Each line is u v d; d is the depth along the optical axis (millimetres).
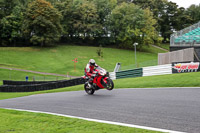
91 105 7105
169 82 12117
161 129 4070
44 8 64438
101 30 71938
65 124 4797
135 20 69062
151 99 7336
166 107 5848
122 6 71375
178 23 85750
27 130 4500
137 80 15406
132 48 74125
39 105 8281
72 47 69000
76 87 16859
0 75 39531
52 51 62656
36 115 6176
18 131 4441
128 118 5051
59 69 47000
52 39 65812
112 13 71562
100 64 51750
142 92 9477
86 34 74312
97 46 75750
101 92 10812
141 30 70188
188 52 18344
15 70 43469
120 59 57906
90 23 74000
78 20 72500
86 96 9680
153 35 70312
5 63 47844
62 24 72312
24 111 7016
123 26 70875
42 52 61062
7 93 22719
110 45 77875
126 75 19578
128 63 54156
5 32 66438
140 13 69562
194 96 7273
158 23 84375
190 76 12961
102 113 5781
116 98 8180
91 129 4285
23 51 60344
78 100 8578
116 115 5426
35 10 63375
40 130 4449
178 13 86062
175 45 23594
